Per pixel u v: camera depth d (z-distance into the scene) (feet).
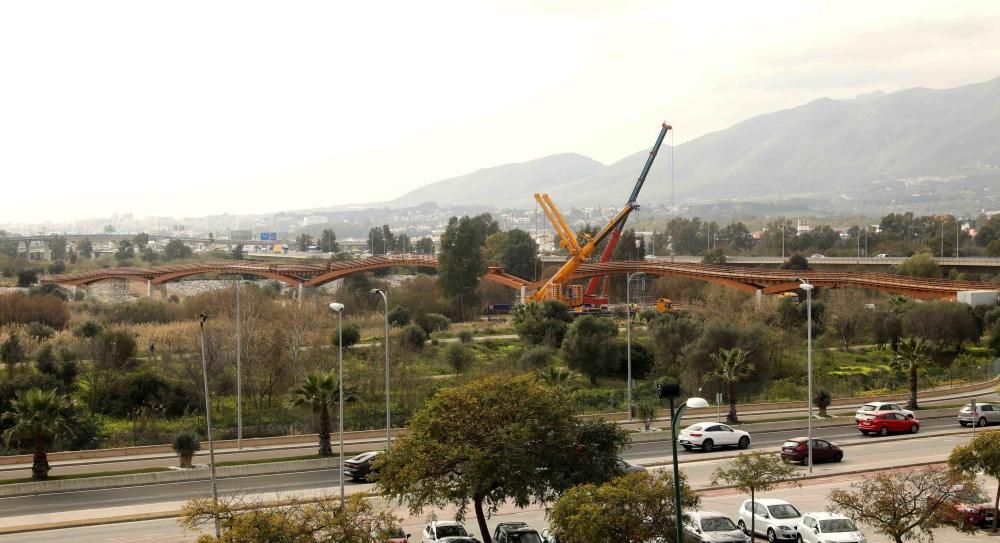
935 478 132.46
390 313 465.47
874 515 130.82
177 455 221.25
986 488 178.91
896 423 245.86
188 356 311.88
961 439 236.22
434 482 137.08
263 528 102.06
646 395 313.94
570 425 145.07
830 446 208.23
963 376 346.95
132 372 296.92
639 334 418.51
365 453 200.03
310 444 236.22
